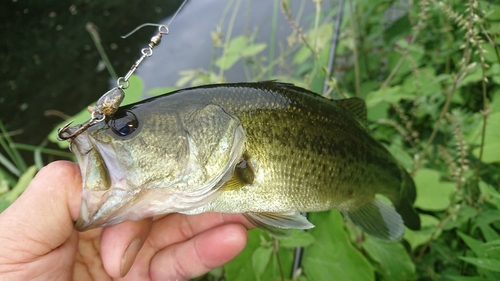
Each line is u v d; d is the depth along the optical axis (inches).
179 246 8.8
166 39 26.8
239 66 22.1
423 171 12.1
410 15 15.3
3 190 14.6
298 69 18.9
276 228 8.0
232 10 26.8
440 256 10.9
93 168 6.4
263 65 21.6
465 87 13.7
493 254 8.0
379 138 14.2
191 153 7.1
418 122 14.4
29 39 28.3
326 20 19.3
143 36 27.7
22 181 14.0
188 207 7.3
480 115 11.8
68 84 24.5
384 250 10.8
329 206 8.4
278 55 21.7
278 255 10.6
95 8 30.6
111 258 7.2
